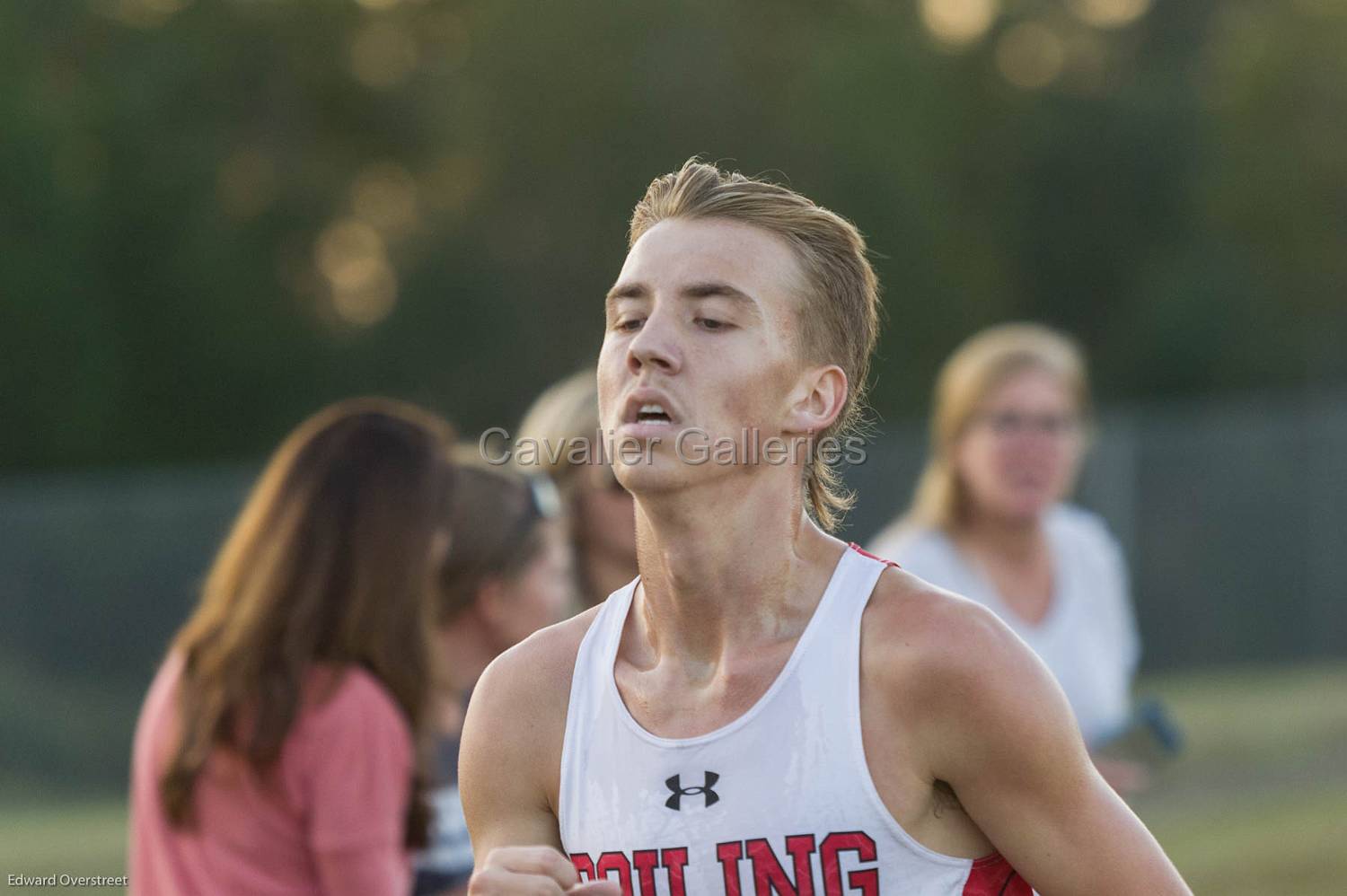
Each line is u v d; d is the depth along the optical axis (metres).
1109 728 13.09
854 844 5.21
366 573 8.65
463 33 99.62
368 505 8.78
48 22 88.62
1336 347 102.69
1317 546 46.16
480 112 93.44
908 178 94.56
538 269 92.69
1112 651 13.87
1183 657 45.47
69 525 41.50
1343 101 105.31
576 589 11.28
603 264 92.12
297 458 9.02
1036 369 13.28
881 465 42.19
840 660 5.37
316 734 8.27
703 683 5.55
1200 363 99.94
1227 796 28.34
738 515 5.48
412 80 97.12
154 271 84.56
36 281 76.38
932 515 13.71
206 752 8.31
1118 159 110.50
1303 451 46.41
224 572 8.81
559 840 5.86
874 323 6.14
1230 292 101.06
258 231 89.06
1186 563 45.94
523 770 5.84
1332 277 105.25
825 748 5.28
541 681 5.88
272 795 8.28
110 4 92.19
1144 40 119.69
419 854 9.16
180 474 73.50
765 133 92.88
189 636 8.74
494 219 93.44
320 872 8.27
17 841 24.20
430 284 91.31
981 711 5.20
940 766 5.28
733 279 5.47
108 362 81.06
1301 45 105.88
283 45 93.69
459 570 10.16
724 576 5.51
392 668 8.68
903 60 100.00
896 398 90.19
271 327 87.75
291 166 91.44
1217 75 110.50
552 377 91.19
